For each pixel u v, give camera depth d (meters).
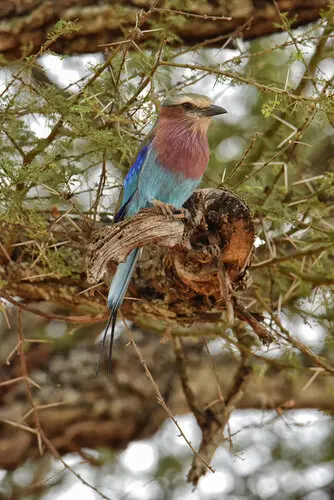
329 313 10.52
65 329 14.48
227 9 11.31
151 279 9.62
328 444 13.94
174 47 11.62
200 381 14.42
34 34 11.58
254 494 13.76
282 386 14.38
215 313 9.99
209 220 8.67
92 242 7.87
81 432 14.19
